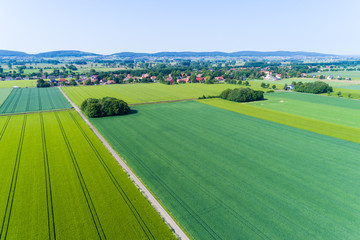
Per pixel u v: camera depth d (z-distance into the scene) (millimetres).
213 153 47062
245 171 39750
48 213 28547
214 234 25469
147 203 30812
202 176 38000
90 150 47969
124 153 46688
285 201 31562
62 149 48281
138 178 37344
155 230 25969
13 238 24516
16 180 35938
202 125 66812
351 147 50750
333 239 25000
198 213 28969
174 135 57781
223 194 33031
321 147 50719
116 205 30281
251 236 25234
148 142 52844
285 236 25312
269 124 68625
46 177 37031
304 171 39875
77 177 37188
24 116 74312
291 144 52375
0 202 30500
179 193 33219
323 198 32281
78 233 25391
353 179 37344
